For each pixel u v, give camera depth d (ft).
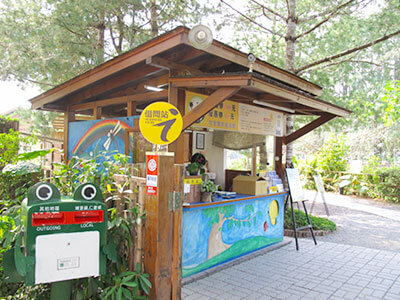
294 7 28.86
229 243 16.70
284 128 24.56
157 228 9.71
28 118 37.27
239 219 17.35
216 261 15.90
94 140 21.77
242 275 15.10
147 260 9.98
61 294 8.53
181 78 14.03
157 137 10.63
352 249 20.16
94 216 8.62
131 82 19.20
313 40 33.53
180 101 15.33
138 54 15.02
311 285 14.15
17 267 7.82
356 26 30.32
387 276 15.48
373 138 71.92
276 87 14.53
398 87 29.53
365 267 16.72
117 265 9.91
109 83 19.75
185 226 14.26
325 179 52.85
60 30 28.78
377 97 34.53
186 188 13.71
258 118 21.36
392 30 27.89
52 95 21.86
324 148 54.39
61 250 8.17
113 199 11.05
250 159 24.80
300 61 35.01
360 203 41.73
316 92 22.30
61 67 29.17
